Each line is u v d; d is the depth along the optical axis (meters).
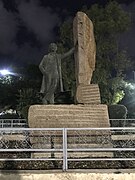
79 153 7.73
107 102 22.61
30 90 25.78
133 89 27.61
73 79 21.08
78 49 9.16
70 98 20.84
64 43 23.14
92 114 8.03
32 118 7.87
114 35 23.33
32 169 6.41
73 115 7.96
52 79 9.74
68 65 21.16
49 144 7.68
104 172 6.18
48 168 6.53
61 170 6.27
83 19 9.27
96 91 8.85
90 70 9.48
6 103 34.28
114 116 15.57
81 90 8.89
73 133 7.79
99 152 7.77
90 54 9.51
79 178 6.10
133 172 6.18
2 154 8.16
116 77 22.95
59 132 7.77
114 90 23.03
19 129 6.57
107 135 7.84
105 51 23.12
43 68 9.84
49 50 10.02
